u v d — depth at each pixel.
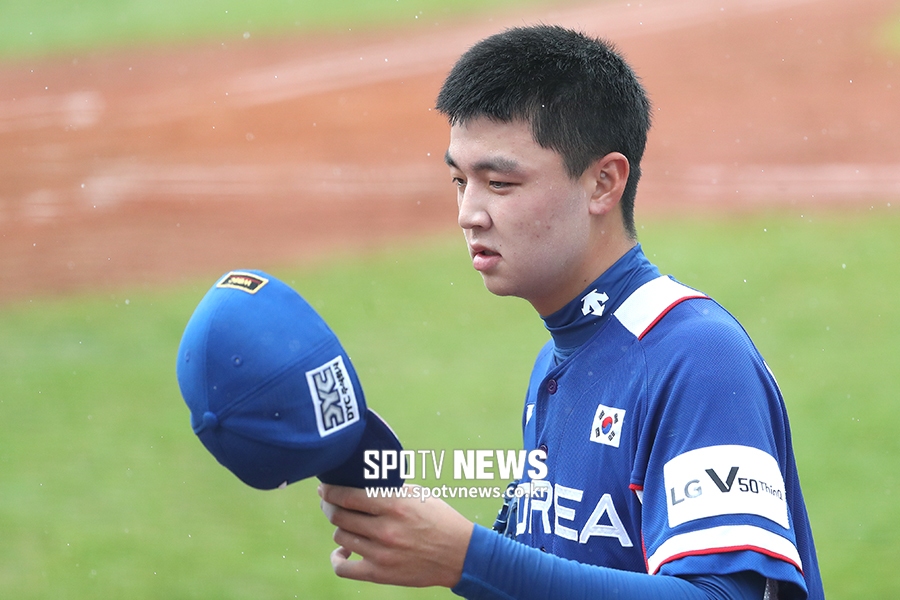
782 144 53.03
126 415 25.48
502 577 4.85
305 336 4.55
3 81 69.19
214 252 41.00
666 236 40.06
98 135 58.16
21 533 19.42
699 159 51.47
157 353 30.14
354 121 59.62
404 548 4.77
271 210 46.44
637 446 5.72
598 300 6.19
